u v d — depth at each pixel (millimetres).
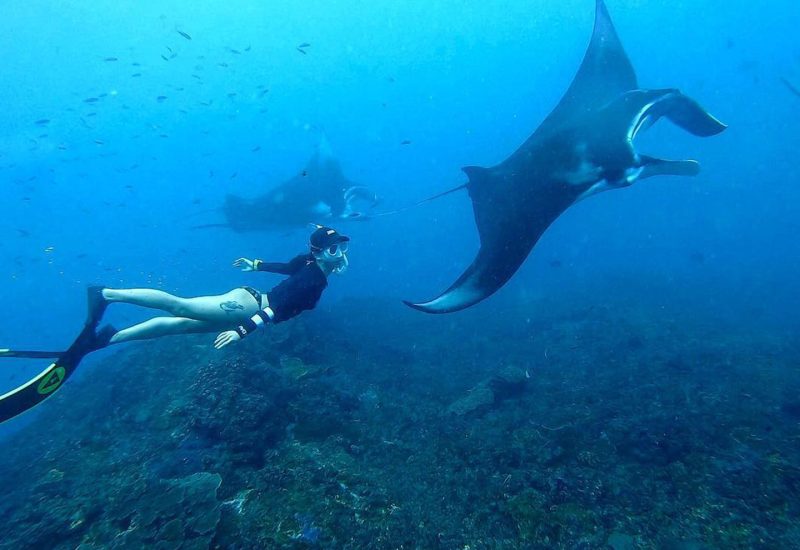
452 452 6145
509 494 5062
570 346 11375
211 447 5691
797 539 4047
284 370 8086
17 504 5766
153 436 6355
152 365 8820
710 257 25562
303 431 6180
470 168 6754
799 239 26266
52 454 6953
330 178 15320
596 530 4434
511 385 8609
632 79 7742
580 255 34188
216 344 3035
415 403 8086
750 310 15258
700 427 6219
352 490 4922
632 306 14938
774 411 6754
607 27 8477
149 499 4848
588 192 5414
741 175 55000
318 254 3355
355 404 7512
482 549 4359
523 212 5582
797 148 60812
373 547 4242
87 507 5047
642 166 5262
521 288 22703
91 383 9648
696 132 6930
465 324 15453
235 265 3559
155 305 2980
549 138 6301
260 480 5012
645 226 41625
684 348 10391
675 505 4664
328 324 12930
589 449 5906
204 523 4340
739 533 4199
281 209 15148
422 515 4828
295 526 4336
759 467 5016
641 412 7062
